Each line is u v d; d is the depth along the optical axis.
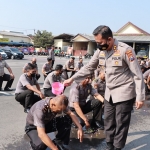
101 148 3.57
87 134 4.08
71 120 3.41
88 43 39.34
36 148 3.01
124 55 2.81
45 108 2.85
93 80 5.02
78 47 41.19
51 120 3.25
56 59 30.70
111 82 2.98
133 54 2.79
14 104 6.03
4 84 9.02
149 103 6.79
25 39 56.31
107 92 3.12
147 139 4.04
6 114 5.16
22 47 45.91
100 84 5.00
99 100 4.29
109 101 3.10
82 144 3.70
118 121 3.03
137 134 4.27
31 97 5.06
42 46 50.69
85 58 36.47
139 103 2.78
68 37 46.25
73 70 10.58
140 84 2.78
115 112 3.16
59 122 3.34
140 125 4.81
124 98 2.93
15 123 4.61
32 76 5.21
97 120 4.39
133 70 2.79
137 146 3.73
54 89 3.53
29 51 43.81
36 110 2.88
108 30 2.77
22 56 28.80
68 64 10.50
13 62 22.45
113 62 2.88
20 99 5.15
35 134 3.10
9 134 4.06
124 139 3.09
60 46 46.75
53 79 5.92
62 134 3.32
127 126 3.06
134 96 2.99
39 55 42.19
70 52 36.84
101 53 3.03
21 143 3.72
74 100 4.07
